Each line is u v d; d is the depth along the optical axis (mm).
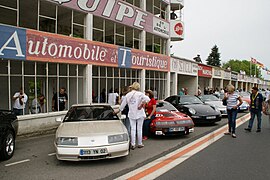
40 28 11883
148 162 5879
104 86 14328
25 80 10633
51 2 10922
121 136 5863
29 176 5047
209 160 5996
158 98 20297
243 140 8352
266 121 13414
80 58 12289
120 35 15836
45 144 8062
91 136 5660
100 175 5031
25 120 9594
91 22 12961
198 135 9383
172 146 7590
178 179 4754
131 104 7285
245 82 61438
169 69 21641
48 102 11328
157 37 20812
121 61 15336
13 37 9273
